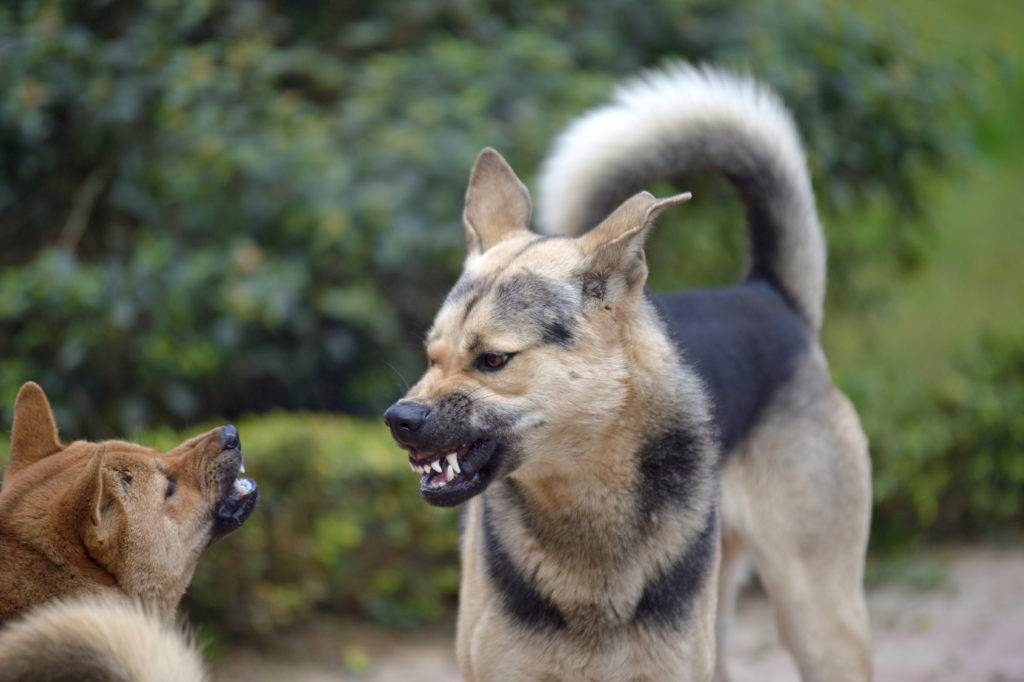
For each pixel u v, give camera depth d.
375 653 14.33
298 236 16.09
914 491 17.33
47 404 9.36
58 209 17.44
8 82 15.50
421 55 17.20
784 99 18.25
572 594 8.55
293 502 13.86
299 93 17.61
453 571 15.24
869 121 19.44
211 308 15.84
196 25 17.25
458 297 8.63
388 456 14.60
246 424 14.91
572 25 18.38
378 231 15.61
